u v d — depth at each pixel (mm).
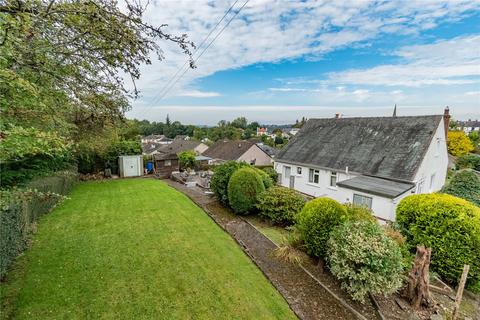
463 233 5484
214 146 40844
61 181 11469
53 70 4129
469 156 32281
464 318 4547
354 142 15453
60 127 5824
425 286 4586
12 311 3920
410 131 13539
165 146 53375
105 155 20812
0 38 2758
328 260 5359
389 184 11523
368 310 4465
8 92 3275
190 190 15820
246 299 4547
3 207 3443
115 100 5863
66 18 3600
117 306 4195
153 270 5395
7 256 5082
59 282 4793
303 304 4551
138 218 9117
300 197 9188
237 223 9297
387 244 4605
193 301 4414
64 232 7473
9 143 2840
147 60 4445
